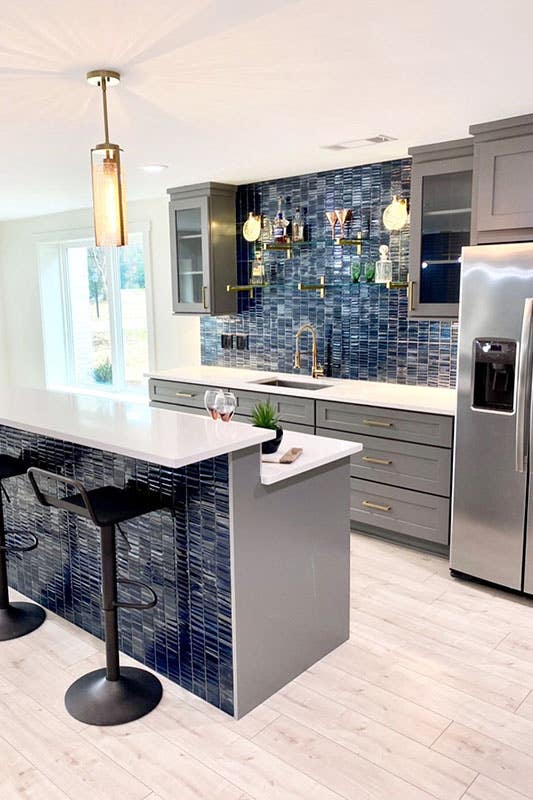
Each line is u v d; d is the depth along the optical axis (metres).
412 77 2.44
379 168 4.25
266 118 3.00
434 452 3.60
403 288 4.29
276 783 2.04
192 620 2.44
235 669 2.32
